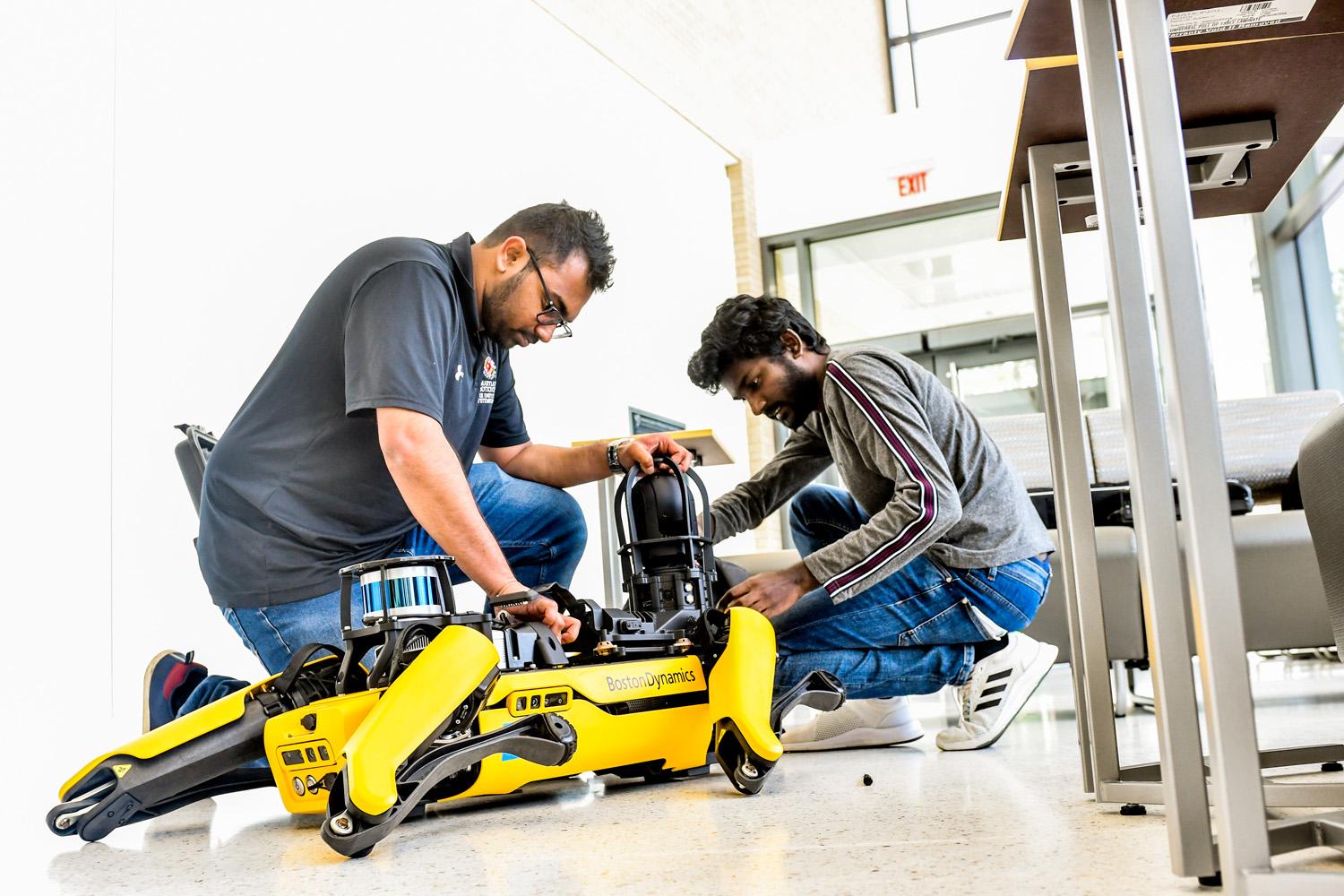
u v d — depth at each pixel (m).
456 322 1.71
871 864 0.91
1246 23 1.05
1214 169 1.33
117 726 2.73
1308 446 1.05
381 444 1.53
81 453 2.77
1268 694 2.87
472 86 4.53
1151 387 0.82
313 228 3.56
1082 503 1.22
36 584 2.62
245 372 3.25
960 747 1.93
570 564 2.21
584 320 5.18
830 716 2.10
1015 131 1.24
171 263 3.07
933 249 7.58
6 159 2.73
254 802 1.82
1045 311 1.29
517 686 1.31
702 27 7.18
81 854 1.32
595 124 5.62
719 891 0.85
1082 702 1.27
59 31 2.89
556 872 0.97
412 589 1.26
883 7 10.60
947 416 1.89
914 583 1.96
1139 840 0.95
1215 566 0.70
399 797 1.14
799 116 8.66
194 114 3.21
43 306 2.75
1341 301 6.41
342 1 3.82
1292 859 0.82
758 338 1.87
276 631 1.71
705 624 1.55
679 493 1.63
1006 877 0.83
